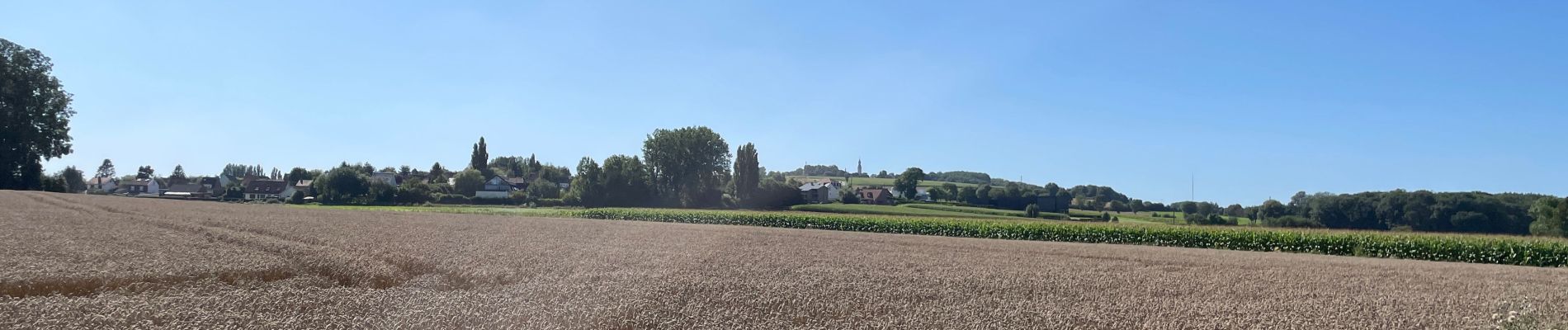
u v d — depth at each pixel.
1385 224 69.25
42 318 10.39
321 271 17.08
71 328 10.01
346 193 94.38
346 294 13.16
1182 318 13.32
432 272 17.47
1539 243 34.78
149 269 16.02
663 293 14.18
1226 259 29.39
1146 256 30.53
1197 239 42.56
